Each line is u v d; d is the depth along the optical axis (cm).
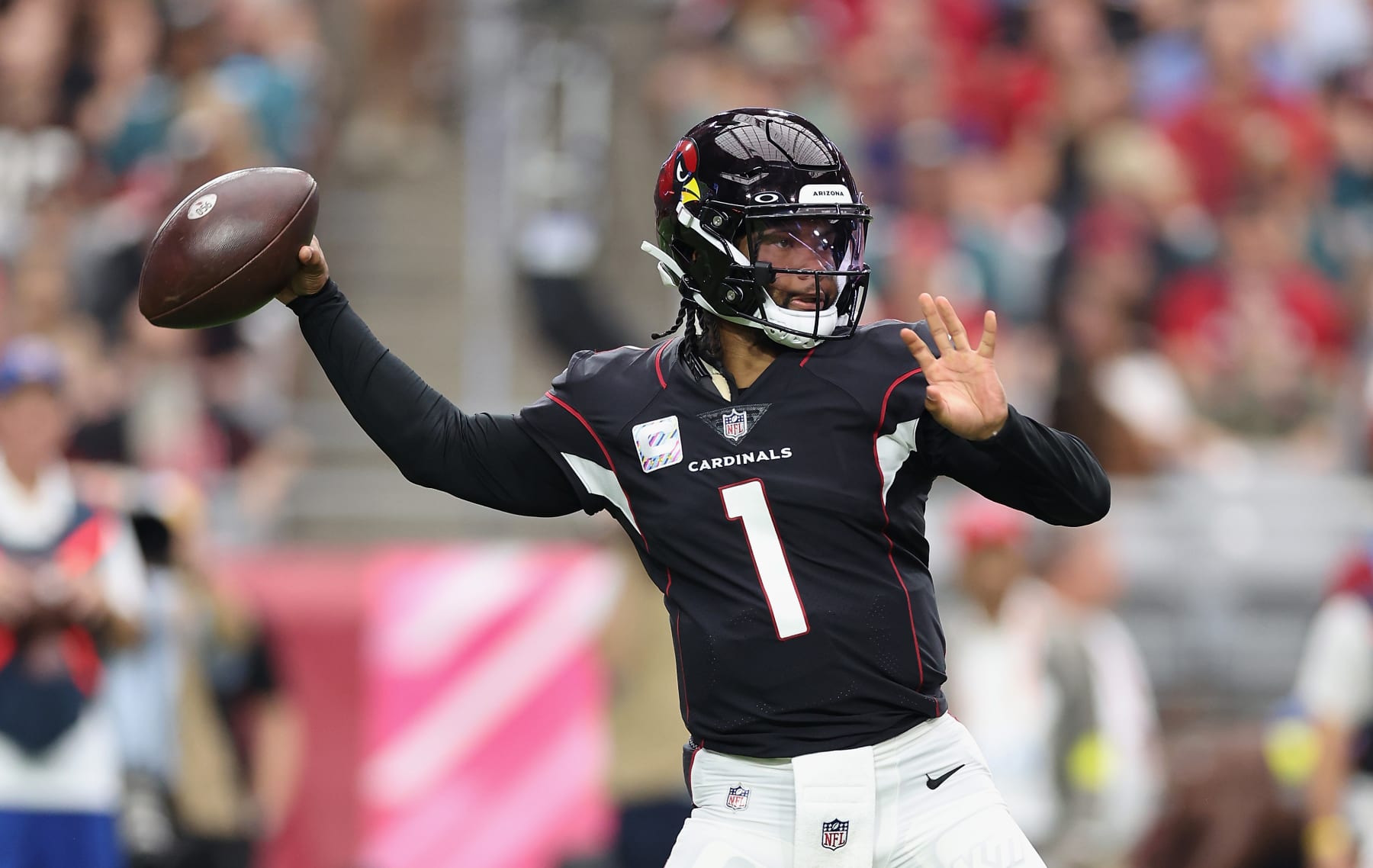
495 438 1135
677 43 3434
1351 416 2841
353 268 3200
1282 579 2603
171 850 2083
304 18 3409
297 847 2216
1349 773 2056
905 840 1091
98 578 1964
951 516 2470
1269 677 2577
